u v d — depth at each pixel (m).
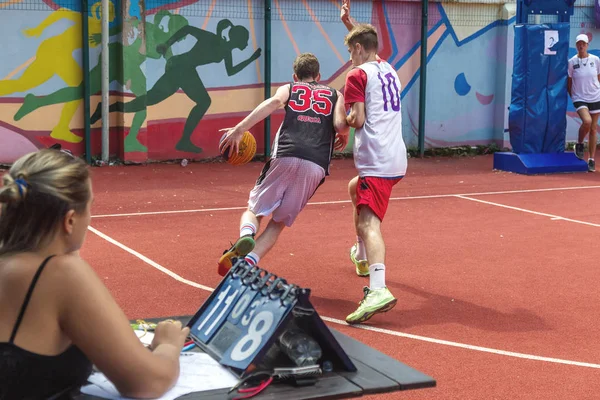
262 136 15.51
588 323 5.95
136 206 10.63
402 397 4.44
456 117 17.08
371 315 5.75
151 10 14.16
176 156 14.82
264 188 6.12
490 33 17.06
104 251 8.00
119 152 14.50
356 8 15.76
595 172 14.67
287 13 15.26
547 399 4.47
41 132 13.90
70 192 2.54
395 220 9.91
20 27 13.47
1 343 2.47
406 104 16.55
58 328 2.51
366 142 5.94
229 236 8.86
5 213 2.54
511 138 14.70
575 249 8.41
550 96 14.41
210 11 14.62
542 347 5.39
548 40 14.16
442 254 8.12
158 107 14.52
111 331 2.51
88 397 2.69
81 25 13.88
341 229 9.28
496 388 4.62
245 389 2.72
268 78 15.13
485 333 5.68
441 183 13.18
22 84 13.62
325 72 15.73
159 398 2.65
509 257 8.02
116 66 14.24
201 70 14.73
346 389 2.78
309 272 7.34
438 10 16.48
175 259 7.73
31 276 2.49
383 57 16.11
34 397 2.53
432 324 5.88
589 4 18.00
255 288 3.07
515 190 12.52
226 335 3.02
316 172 6.07
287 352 2.89
